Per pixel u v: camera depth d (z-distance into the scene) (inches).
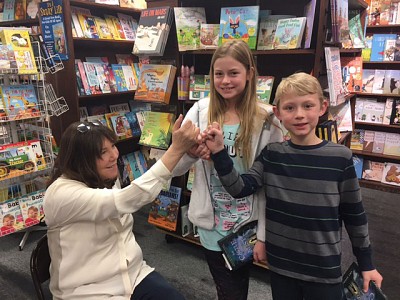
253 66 54.2
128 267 54.1
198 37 88.2
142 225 123.3
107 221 50.8
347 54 113.4
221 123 56.5
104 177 51.3
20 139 108.0
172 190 100.3
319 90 49.3
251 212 56.9
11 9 136.6
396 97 159.0
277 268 53.4
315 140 51.2
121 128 135.2
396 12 150.6
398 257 102.0
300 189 49.6
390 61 153.8
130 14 147.7
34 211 100.7
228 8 80.7
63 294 50.9
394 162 164.9
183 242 110.3
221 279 59.9
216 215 58.1
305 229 49.7
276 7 84.8
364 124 168.4
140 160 147.3
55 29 107.3
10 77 105.0
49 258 54.1
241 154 56.1
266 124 56.2
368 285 50.4
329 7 73.5
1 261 99.7
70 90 111.0
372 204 143.0
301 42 74.2
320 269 49.7
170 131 91.0
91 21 123.3
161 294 53.5
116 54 143.4
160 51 86.0
